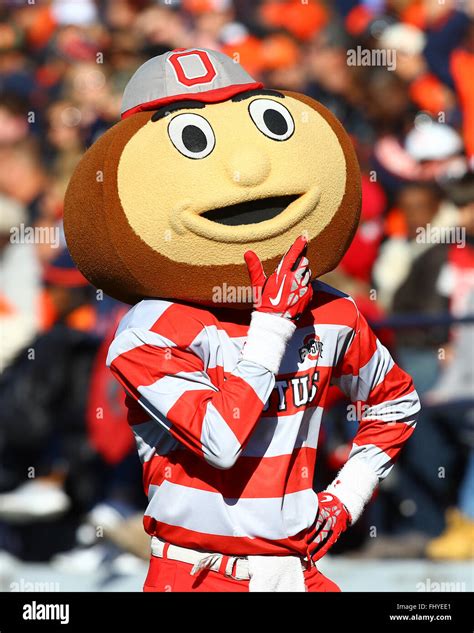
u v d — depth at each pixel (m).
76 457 20.59
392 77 25.81
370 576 19.81
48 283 22.17
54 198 25.20
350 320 12.01
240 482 11.22
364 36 26.98
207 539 11.24
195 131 11.09
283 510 11.34
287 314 10.98
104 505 20.30
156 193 10.98
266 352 10.89
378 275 22.00
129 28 28.78
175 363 11.12
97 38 28.31
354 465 12.47
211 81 11.56
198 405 10.88
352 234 11.94
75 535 21.25
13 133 26.38
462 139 26.16
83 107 26.41
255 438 11.28
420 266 21.80
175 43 28.73
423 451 21.06
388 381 12.48
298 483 11.52
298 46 28.36
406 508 21.33
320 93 26.44
